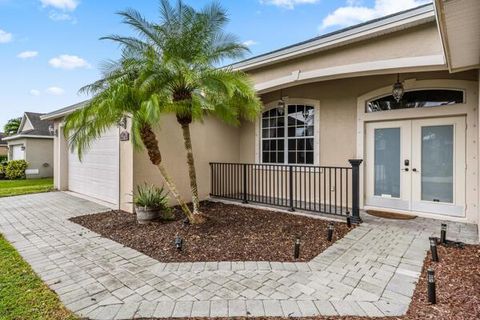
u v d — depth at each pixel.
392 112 6.03
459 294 2.68
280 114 8.05
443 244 4.07
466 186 5.29
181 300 2.65
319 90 7.17
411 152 5.92
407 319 2.32
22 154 17.20
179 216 5.91
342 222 5.30
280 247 4.05
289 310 2.46
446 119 5.51
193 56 4.89
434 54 4.27
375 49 4.81
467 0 2.54
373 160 6.42
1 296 2.73
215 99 5.46
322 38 5.23
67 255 3.84
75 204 7.50
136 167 6.41
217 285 2.95
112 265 3.49
